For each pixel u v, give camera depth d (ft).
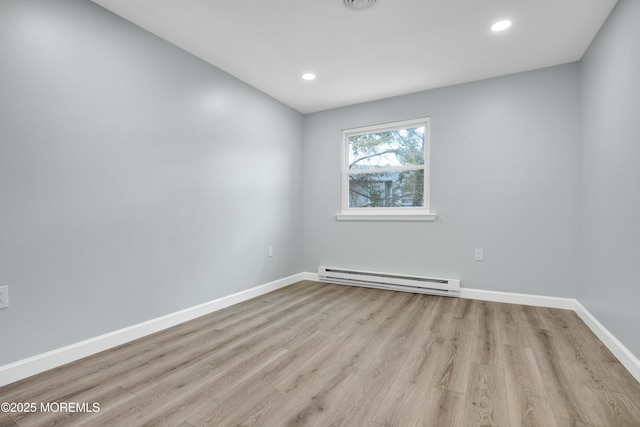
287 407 4.61
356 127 12.45
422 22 7.13
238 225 10.16
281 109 12.22
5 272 5.27
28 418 4.36
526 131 9.62
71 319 6.11
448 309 9.21
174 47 8.10
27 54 5.49
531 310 9.07
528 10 6.66
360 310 9.21
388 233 11.80
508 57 8.75
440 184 10.84
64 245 6.01
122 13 6.82
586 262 8.18
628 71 5.83
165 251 7.88
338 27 7.36
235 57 8.78
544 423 4.22
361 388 5.10
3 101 5.23
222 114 9.55
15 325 5.38
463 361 6.00
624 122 5.98
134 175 7.18
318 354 6.36
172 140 8.04
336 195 12.89
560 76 9.20
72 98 6.10
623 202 6.00
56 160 5.88
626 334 5.81
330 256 13.03
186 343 6.93
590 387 5.08
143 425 4.23
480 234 10.25
